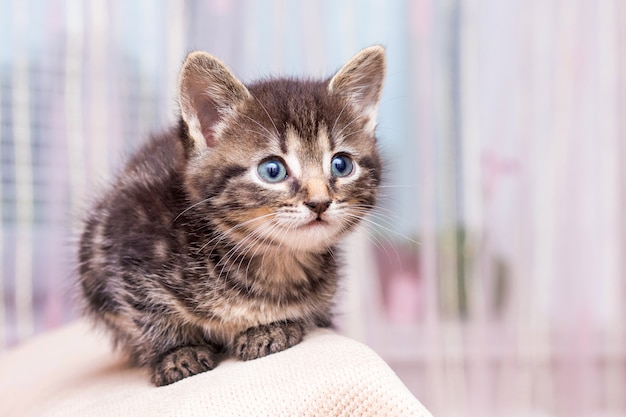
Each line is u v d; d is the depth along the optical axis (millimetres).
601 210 566
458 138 544
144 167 368
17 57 506
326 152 344
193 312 332
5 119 505
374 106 366
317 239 336
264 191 333
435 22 541
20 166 507
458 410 539
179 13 519
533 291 556
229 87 343
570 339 558
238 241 337
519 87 553
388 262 542
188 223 336
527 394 554
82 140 512
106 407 306
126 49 518
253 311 334
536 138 558
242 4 527
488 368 548
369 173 357
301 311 342
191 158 343
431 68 536
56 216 509
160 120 515
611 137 563
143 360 343
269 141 338
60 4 510
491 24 551
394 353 540
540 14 557
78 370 367
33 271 511
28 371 393
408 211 535
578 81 558
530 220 554
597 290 569
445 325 542
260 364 302
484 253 545
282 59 528
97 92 514
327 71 510
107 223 350
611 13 561
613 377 573
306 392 279
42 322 511
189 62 337
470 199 544
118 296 338
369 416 273
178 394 299
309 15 527
